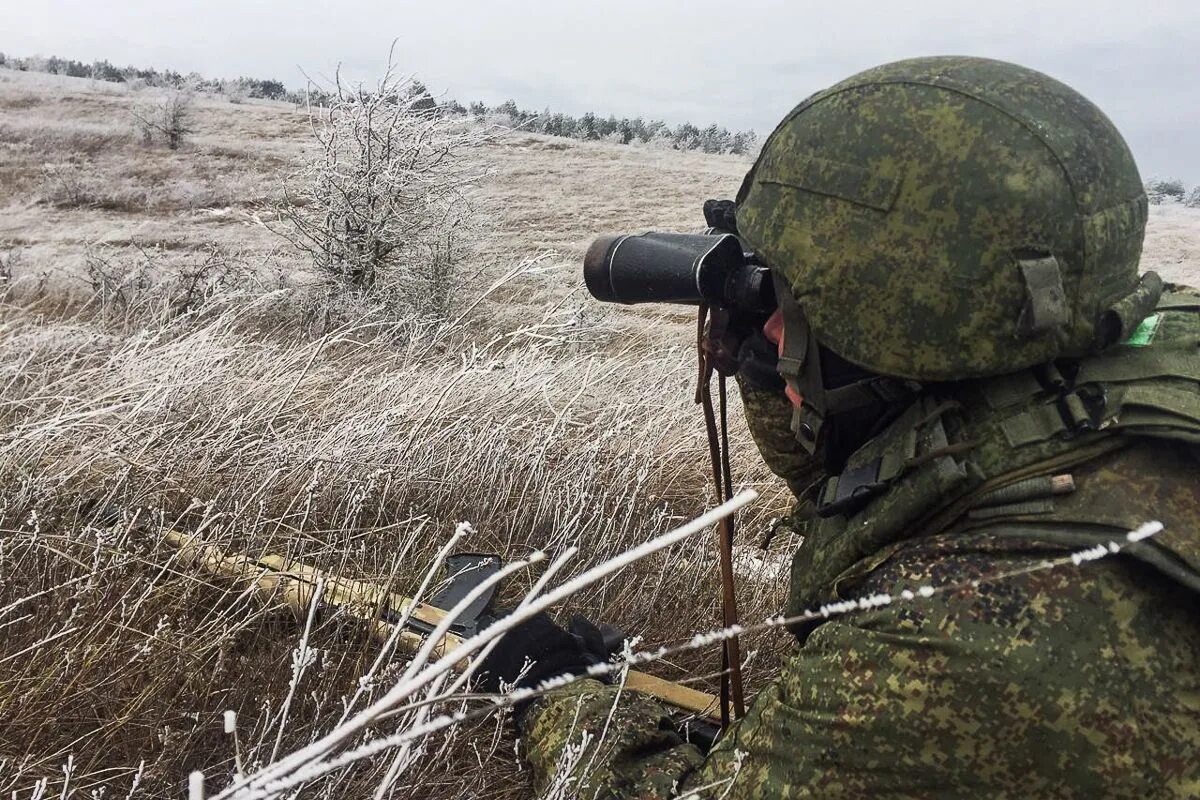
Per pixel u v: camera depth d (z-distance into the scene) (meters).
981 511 1.08
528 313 8.61
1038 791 0.97
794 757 1.12
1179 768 0.96
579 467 3.17
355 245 8.10
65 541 1.91
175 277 7.73
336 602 1.95
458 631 1.91
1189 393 1.08
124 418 2.51
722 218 1.57
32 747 1.45
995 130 1.14
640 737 1.50
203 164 21.44
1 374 3.30
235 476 2.48
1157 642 0.99
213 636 1.80
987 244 1.11
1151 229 18.83
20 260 9.44
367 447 2.82
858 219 1.18
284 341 6.49
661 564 2.70
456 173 8.73
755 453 4.01
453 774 1.69
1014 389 1.14
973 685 0.98
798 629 1.40
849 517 1.28
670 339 8.44
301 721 1.68
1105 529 1.02
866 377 1.26
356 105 8.10
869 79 1.25
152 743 1.55
